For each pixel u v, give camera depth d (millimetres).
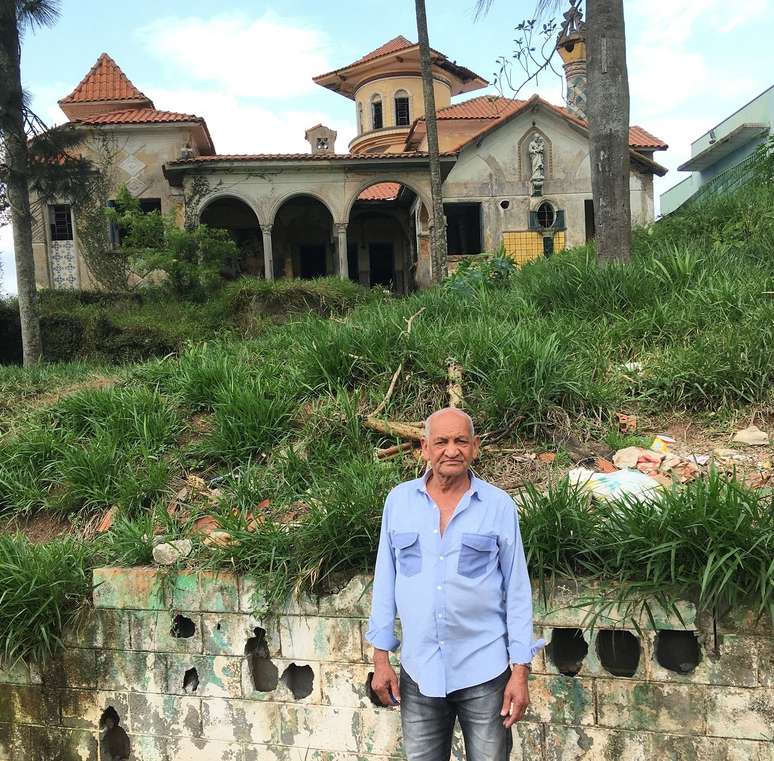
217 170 18922
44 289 17812
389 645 2662
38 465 5273
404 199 23609
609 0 8023
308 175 19359
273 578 3545
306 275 25953
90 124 20172
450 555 2553
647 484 3824
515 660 2496
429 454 2643
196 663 3664
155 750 3723
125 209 18516
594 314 6480
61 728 3816
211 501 4570
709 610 3008
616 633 3232
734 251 7891
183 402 5805
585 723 3150
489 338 5422
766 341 5031
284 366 6078
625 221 8078
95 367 9492
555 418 4785
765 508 3141
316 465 4641
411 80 27031
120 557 4020
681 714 3043
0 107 11352
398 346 5641
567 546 3275
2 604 3721
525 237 20922
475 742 2508
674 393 4973
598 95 8094
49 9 11328
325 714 3492
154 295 17484
